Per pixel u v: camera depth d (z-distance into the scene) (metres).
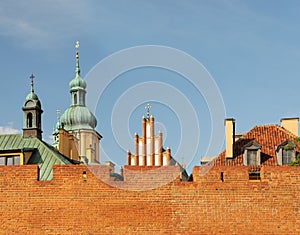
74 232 111.81
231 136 125.12
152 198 112.06
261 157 123.62
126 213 111.94
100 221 111.88
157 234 111.31
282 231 111.12
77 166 113.12
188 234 111.31
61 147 141.25
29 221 112.38
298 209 111.50
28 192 112.94
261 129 129.50
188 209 111.81
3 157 123.56
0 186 113.25
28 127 127.75
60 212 112.31
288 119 135.50
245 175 112.38
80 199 112.44
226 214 111.56
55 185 112.94
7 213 112.69
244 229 111.25
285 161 122.69
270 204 111.69
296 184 112.06
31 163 122.88
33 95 130.00
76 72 188.50
